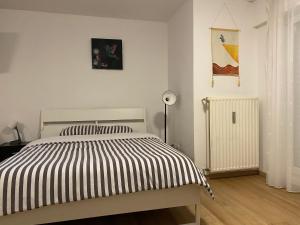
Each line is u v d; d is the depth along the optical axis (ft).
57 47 12.39
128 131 11.98
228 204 7.81
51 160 6.16
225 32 10.93
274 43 9.34
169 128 13.69
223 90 10.98
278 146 9.17
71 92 12.63
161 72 13.61
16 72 11.98
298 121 8.99
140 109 13.01
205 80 10.74
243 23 11.14
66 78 12.55
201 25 10.62
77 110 12.37
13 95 12.00
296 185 8.81
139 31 13.33
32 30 12.09
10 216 5.21
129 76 13.29
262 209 7.41
